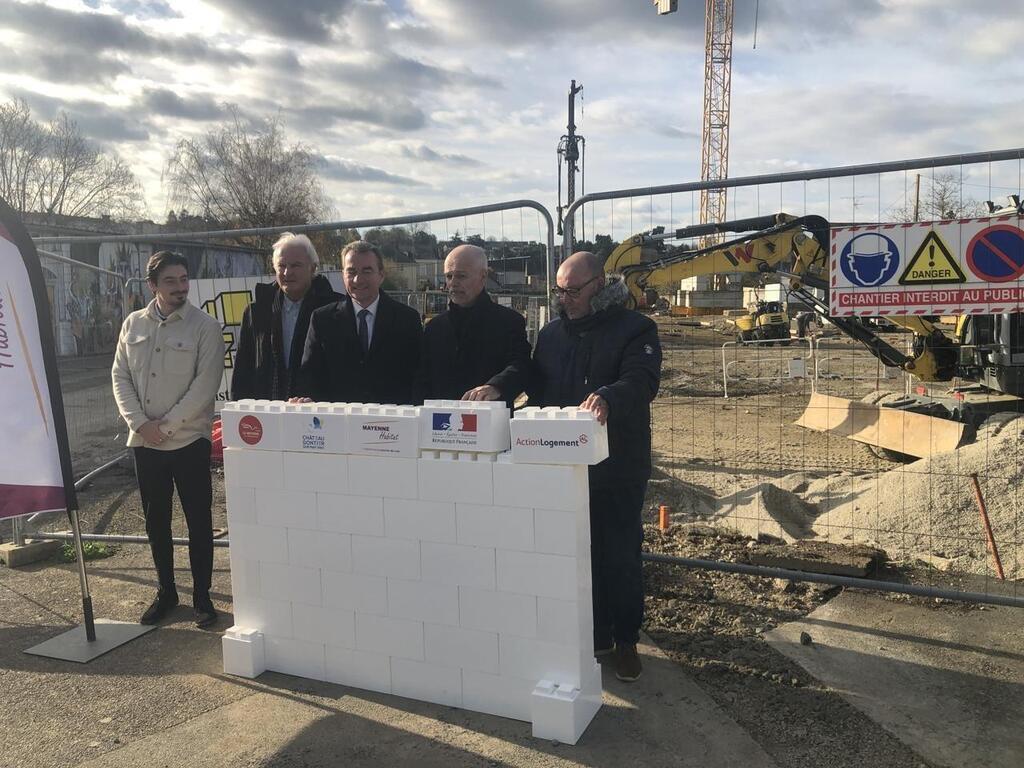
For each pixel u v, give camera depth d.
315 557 3.40
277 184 38.06
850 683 3.34
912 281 3.96
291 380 4.11
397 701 3.26
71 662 3.69
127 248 9.66
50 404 3.76
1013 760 2.77
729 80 67.12
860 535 5.53
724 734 2.97
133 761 2.84
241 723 3.10
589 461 2.82
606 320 3.52
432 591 3.17
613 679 3.43
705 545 5.12
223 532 5.69
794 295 9.91
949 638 3.74
